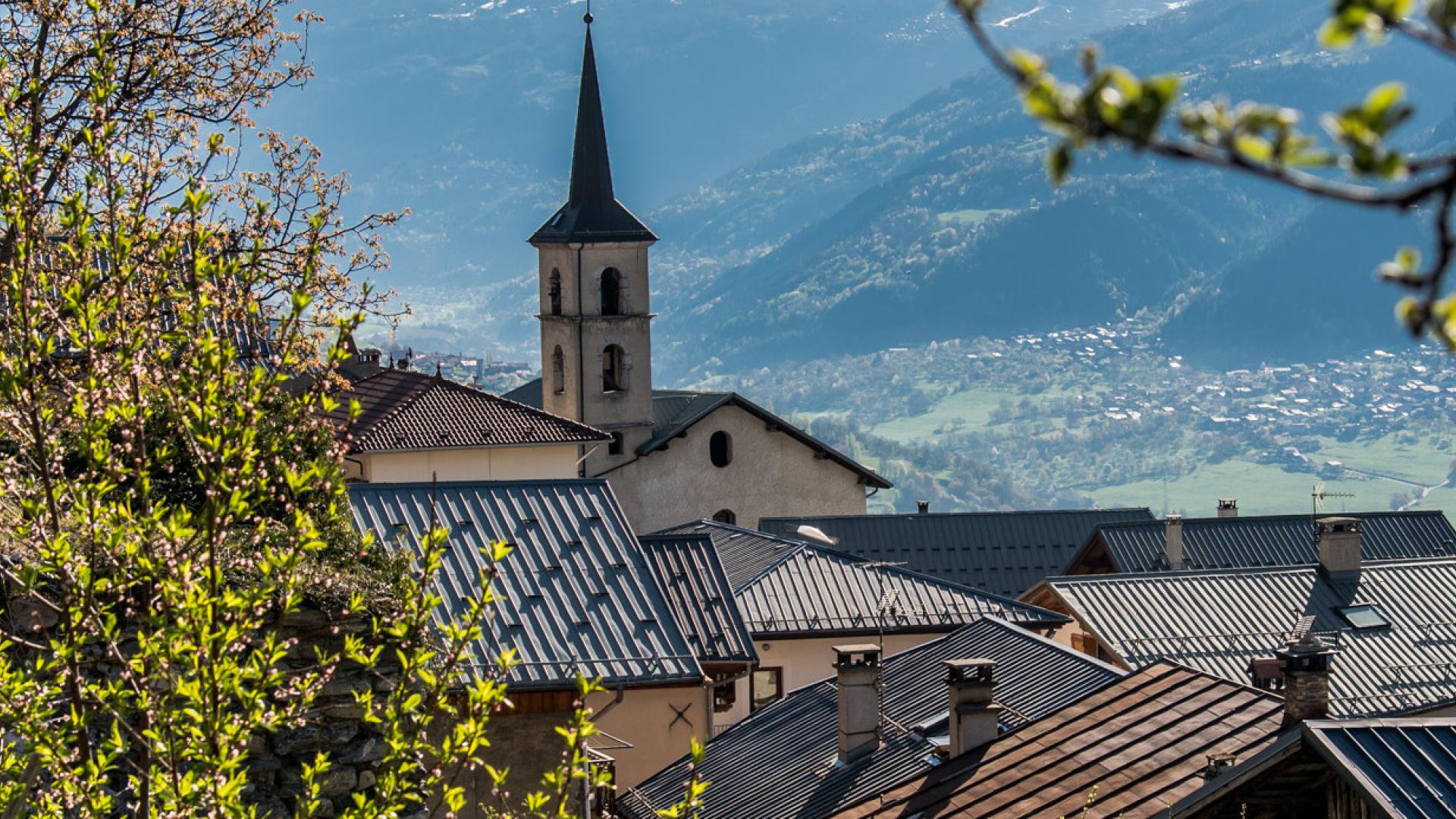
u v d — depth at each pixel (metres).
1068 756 37.28
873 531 97.38
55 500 18.28
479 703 18.70
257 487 18.09
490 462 90.00
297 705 19.25
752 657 48.50
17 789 18.12
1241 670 66.00
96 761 22.11
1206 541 90.50
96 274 19.34
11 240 19.31
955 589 69.69
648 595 44.47
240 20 39.25
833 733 45.78
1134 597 70.00
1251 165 5.29
